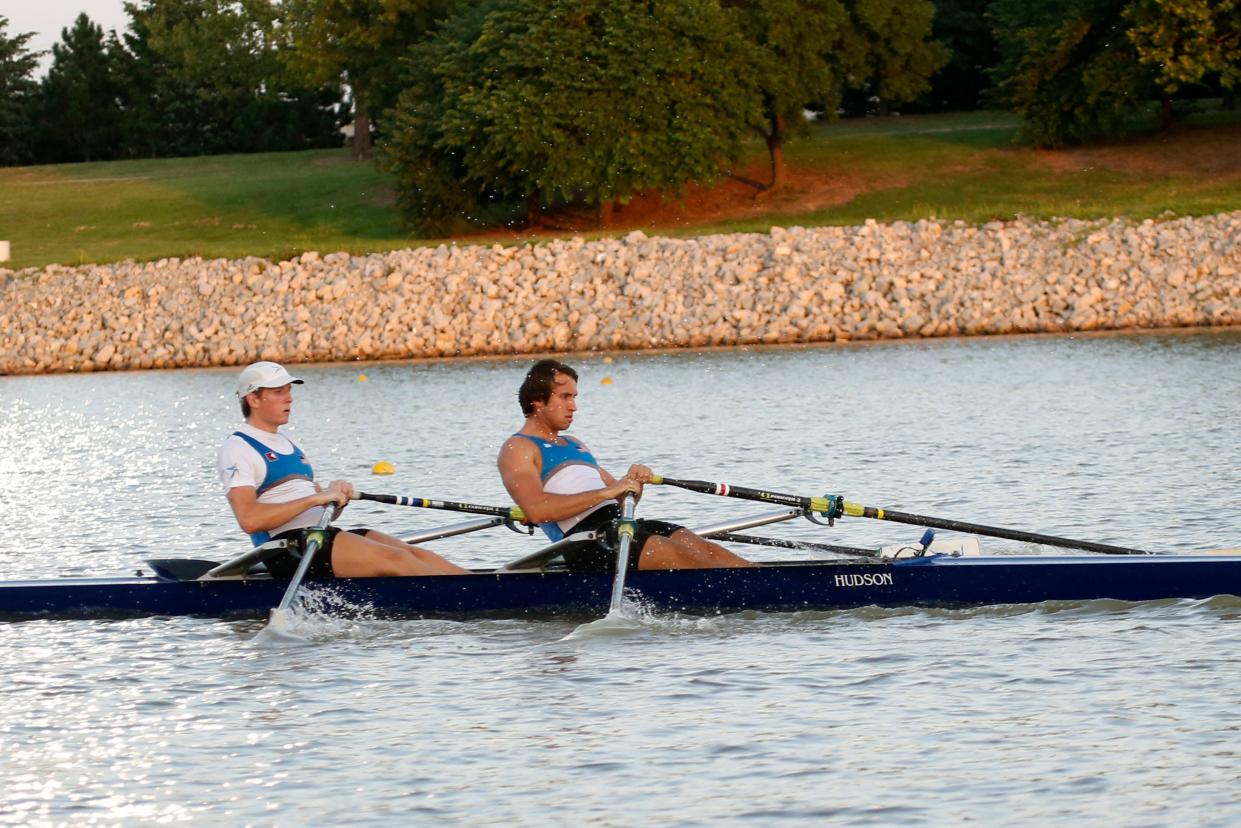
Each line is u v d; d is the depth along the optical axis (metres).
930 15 132.62
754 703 20.44
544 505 25.92
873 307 89.75
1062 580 25.08
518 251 100.69
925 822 16.03
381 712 20.75
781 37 119.88
